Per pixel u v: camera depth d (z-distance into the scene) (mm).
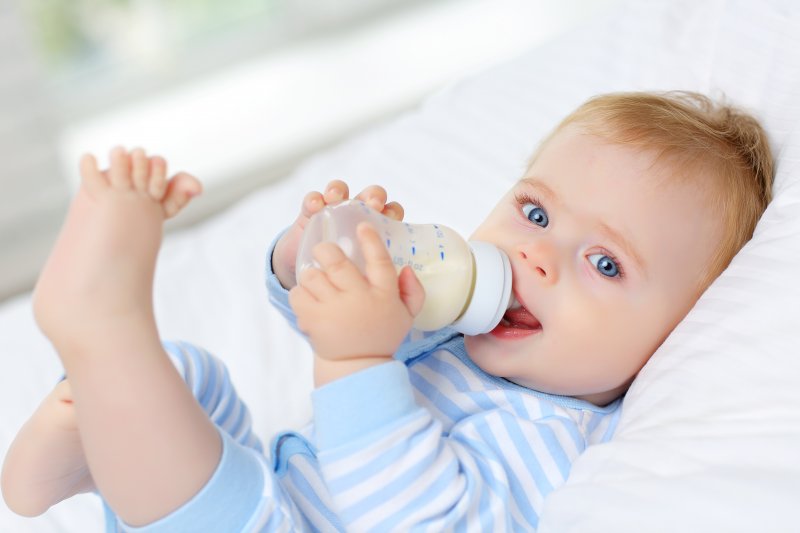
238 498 767
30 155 2223
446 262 855
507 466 896
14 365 1279
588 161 969
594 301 909
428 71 2623
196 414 755
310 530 899
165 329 1305
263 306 1331
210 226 1530
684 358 850
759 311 830
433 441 796
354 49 2725
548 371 929
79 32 2416
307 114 2531
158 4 2486
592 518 764
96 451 736
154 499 744
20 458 857
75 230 704
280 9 2666
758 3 1196
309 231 841
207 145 2463
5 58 2107
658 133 980
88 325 707
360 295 768
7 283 2293
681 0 1401
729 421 770
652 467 772
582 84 1436
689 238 945
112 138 2451
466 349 972
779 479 706
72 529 1089
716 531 698
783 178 983
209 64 2615
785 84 1104
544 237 933
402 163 1475
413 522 783
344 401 771
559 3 2832
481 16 2826
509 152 1418
